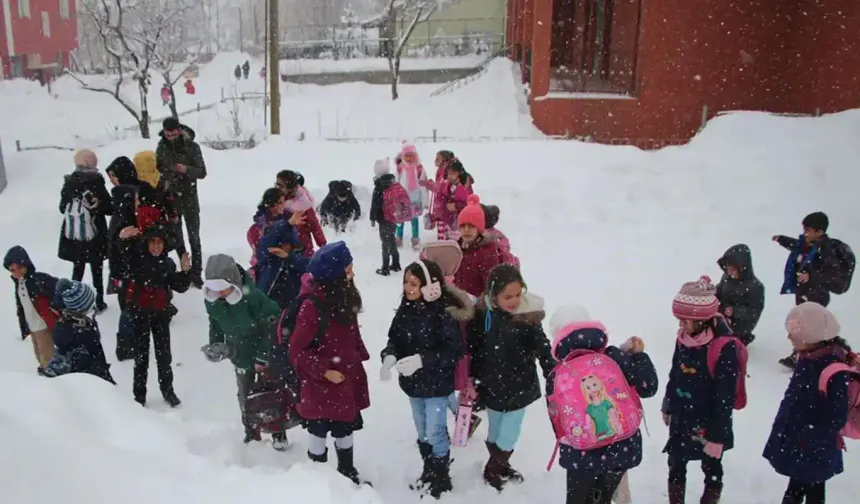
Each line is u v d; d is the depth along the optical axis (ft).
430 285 15.35
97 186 26.66
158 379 20.95
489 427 16.56
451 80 106.01
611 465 13.38
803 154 47.34
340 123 89.15
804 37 67.36
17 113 108.27
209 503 10.39
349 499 11.08
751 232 39.06
